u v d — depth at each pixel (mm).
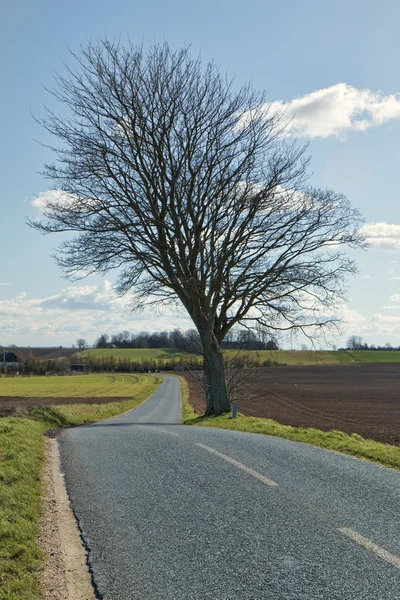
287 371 102938
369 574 4883
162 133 24391
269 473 8906
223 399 26422
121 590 4906
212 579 4973
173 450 11484
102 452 12023
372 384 72125
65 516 7273
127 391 71500
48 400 52438
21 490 8117
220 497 7590
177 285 25344
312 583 4758
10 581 4961
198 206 25078
